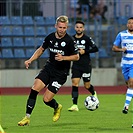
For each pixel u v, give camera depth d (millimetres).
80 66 36875
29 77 63188
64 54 25438
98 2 71188
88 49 37312
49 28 68812
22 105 41219
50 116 32219
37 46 66250
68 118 31062
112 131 24344
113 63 66188
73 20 69312
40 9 69750
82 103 43344
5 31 67938
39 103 42562
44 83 25391
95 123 28312
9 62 64250
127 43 29484
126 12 71000
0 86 62750
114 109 37469
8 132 23828
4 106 40281
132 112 35031
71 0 69938
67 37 25297
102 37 69500
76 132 23828
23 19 69375
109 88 60969
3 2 69312
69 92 56188
